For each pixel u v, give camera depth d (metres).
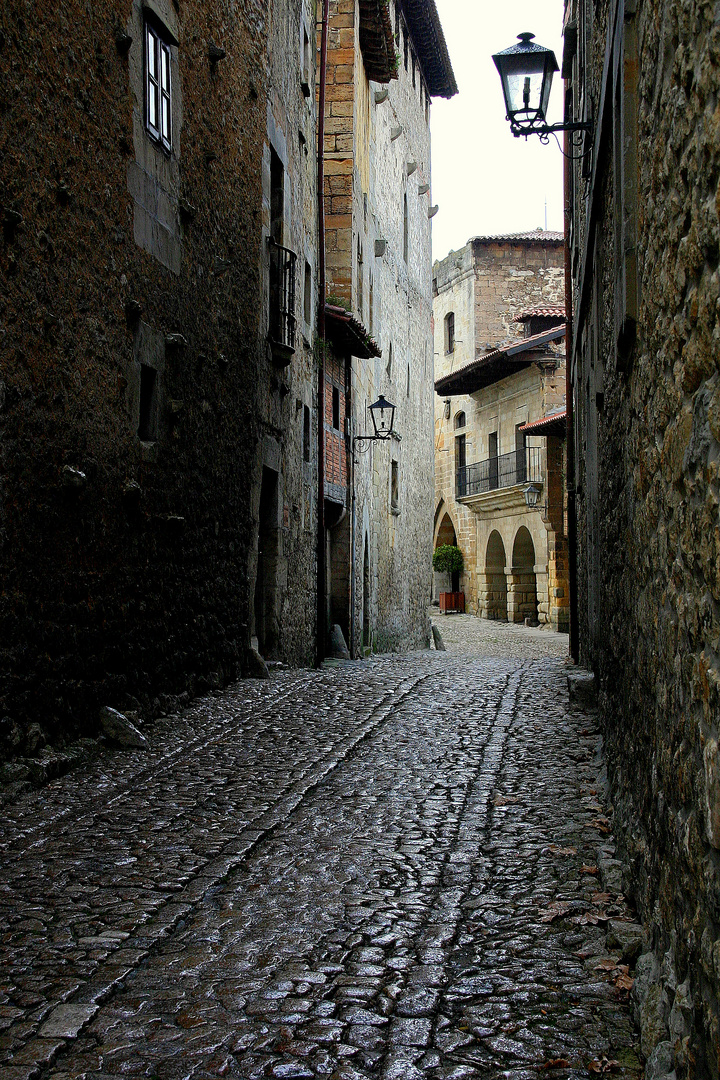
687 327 2.60
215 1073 2.94
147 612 8.52
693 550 2.59
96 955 3.75
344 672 13.95
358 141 20.61
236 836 5.33
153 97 8.62
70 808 5.80
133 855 4.98
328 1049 3.08
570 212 16.42
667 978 2.92
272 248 13.08
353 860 5.01
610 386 5.94
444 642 31.62
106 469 7.59
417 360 30.70
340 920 4.18
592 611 10.70
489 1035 3.17
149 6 8.39
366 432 21.72
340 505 18.77
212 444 10.35
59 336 6.77
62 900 4.34
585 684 10.21
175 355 9.16
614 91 4.70
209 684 10.28
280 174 13.46
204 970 3.67
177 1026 3.23
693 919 2.58
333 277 19.86
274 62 13.02
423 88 32.56
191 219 9.67
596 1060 2.98
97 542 7.45
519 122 8.12
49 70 6.58
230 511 11.05
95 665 7.42
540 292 45.03
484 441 40.41
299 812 5.93
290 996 3.45
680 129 2.66
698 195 2.40
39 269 6.48
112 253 7.68
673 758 2.98
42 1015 3.27
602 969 3.61
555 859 4.96
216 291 10.50
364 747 8.00
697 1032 2.45
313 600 15.84
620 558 5.28
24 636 6.37
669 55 2.86
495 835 5.45
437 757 7.63
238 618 11.44
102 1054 3.05
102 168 7.49
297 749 7.74
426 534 32.03
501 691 11.92
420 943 3.93
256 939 3.96
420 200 31.73
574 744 8.12
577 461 15.04
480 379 38.47
